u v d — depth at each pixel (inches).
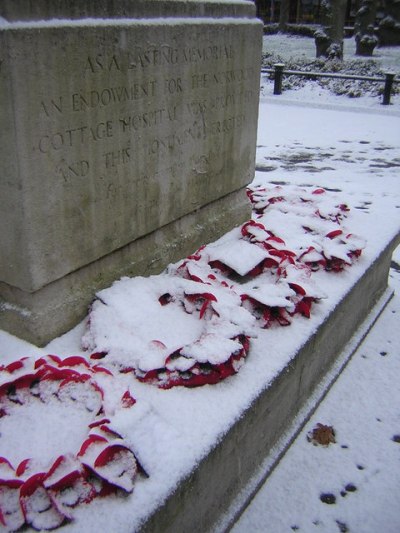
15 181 96.8
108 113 111.9
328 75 577.9
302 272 139.9
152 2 118.6
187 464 85.1
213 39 139.6
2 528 73.0
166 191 137.2
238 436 98.3
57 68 97.3
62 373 96.0
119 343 107.1
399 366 152.4
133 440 85.0
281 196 197.5
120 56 110.8
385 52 1032.2
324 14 792.9
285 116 499.2
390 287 192.4
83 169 109.6
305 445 123.1
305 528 103.0
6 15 88.2
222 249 148.9
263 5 1754.4
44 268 106.6
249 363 111.3
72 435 88.5
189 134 140.4
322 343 133.0
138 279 128.0
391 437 126.2
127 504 77.8
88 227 115.0
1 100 91.7
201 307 121.3
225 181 163.8
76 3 100.0
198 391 101.7
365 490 111.7
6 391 95.0
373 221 192.4
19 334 112.3
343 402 137.3
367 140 414.0
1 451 85.4
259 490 111.0
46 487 75.4
